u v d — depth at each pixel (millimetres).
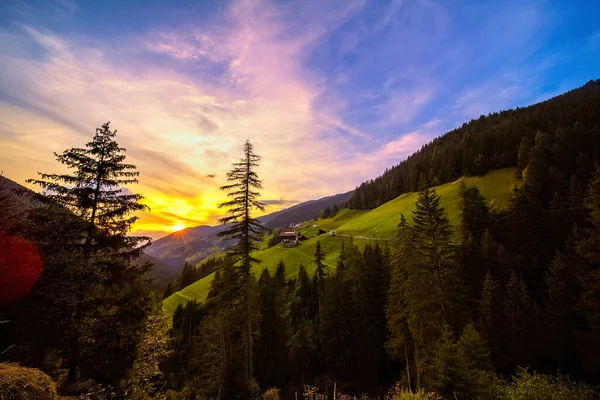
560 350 24500
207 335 31578
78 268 11445
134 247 14281
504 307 28391
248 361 20562
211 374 27906
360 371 36156
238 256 21500
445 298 23922
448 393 15289
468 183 100125
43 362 11711
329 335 39719
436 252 25312
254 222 21312
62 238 11734
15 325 10688
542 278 37531
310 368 39094
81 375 12805
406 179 151875
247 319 21156
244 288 21516
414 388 26594
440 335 22297
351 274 42969
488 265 36500
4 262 10398
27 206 11992
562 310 27203
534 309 27266
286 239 111750
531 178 61031
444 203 87250
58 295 11031
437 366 16891
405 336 27031
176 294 75312
